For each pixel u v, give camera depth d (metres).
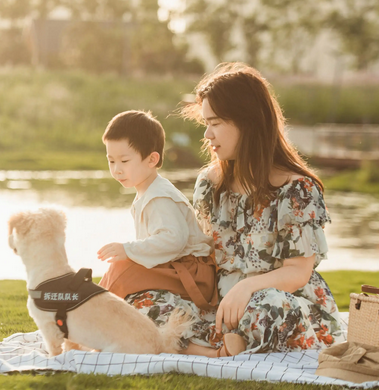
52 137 26.91
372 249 8.49
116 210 11.73
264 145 2.89
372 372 2.38
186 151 23.27
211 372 2.41
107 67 46.12
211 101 2.90
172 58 50.19
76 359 2.47
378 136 24.77
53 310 2.53
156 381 2.32
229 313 2.70
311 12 42.41
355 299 2.79
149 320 2.65
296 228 2.83
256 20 44.22
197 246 3.02
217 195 3.09
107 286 2.92
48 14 52.50
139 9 50.75
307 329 2.78
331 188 17.97
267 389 2.25
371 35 40.97
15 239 2.64
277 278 2.77
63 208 2.73
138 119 3.10
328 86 37.56
